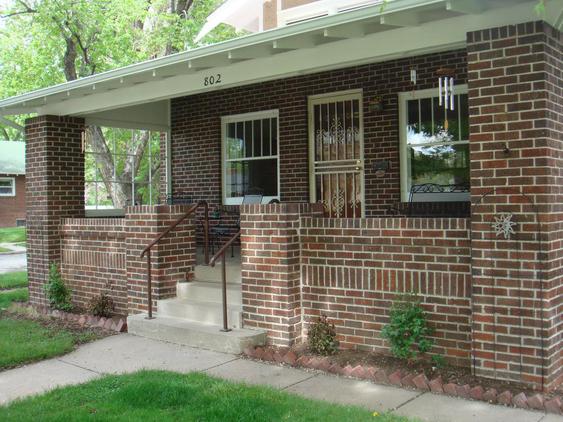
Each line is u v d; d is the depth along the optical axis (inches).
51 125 354.6
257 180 390.9
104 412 167.9
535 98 177.0
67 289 346.3
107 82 292.2
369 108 327.3
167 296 285.6
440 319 203.8
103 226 323.0
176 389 183.9
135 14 725.3
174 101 431.8
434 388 184.4
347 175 343.9
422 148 316.5
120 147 593.9
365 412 164.6
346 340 227.8
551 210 178.1
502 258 183.2
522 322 179.6
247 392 181.9
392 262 214.8
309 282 237.3
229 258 328.5
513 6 181.0
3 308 357.7
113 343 259.3
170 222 285.9
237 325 249.0
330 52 230.8
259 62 254.2
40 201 356.2
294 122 361.7
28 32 825.5
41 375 214.8
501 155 182.9
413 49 207.8
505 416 162.4
